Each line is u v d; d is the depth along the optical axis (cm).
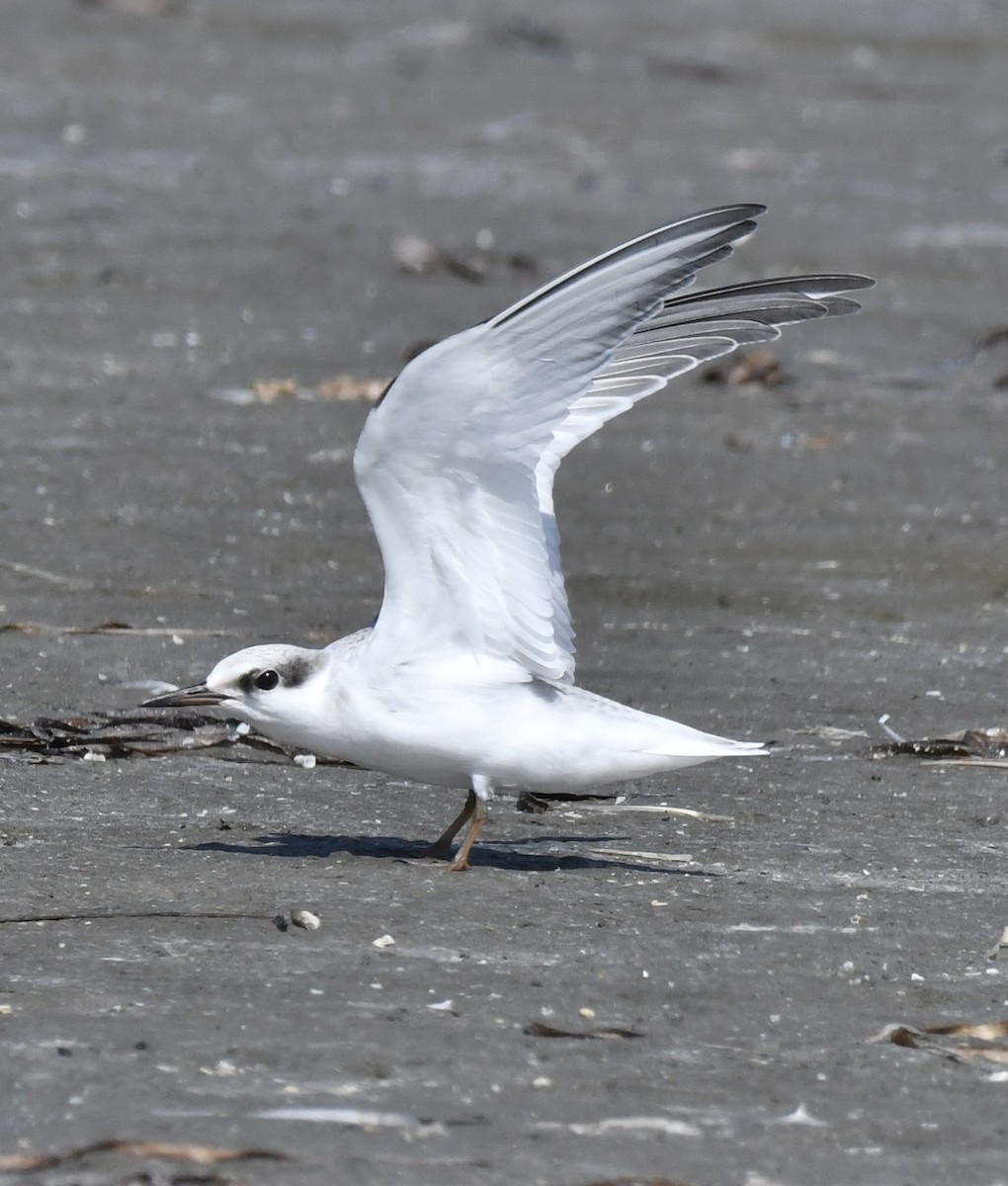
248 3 5006
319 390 2070
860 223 3034
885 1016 784
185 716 1170
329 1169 629
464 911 880
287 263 2630
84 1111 661
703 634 1444
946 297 2638
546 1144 654
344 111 3766
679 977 812
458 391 838
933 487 1850
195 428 1902
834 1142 669
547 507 984
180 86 3884
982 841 1032
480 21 5012
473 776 916
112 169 3119
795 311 1039
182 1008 752
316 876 924
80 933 832
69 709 1191
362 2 5256
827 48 5028
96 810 1026
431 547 888
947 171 3500
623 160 3447
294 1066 704
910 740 1209
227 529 1620
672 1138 665
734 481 1852
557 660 901
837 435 2022
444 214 2941
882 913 905
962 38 5291
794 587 1568
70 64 3991
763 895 927
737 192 3216
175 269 2561
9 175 3017
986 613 1520
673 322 1040
